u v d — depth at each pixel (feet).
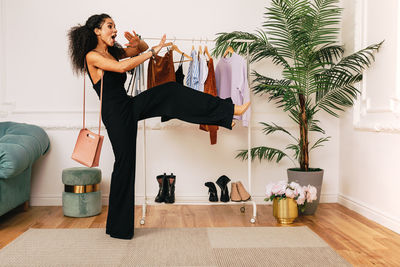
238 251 6.89
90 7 10.86
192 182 11.23
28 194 10.35
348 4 10.70
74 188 9.59
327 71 9.84
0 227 8.68
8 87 10.83
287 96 9.38
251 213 10.15
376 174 9.14
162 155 11.16
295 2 9.60
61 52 10.87
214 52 10.23
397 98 8.02
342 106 11.13
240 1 11.13
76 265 6.20
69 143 10.98
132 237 7.73
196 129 11.21
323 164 11.46
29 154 9.01
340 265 6.18
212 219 9.48
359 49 9.90
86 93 10.94
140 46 9.00
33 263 6.28
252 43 9.96
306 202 9.29
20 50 10.82
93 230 8.30
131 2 10.94
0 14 10.71
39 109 10.84
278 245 7.24
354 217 9.59
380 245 7.31
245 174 11.33
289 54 10.16
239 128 11.29
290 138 11.42
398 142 8.16
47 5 10.80
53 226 8.75
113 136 7.55
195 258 6.54
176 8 11.02
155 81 9.05
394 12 8.24
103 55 7.56
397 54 8.05
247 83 9.13
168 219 9.46
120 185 7.63
